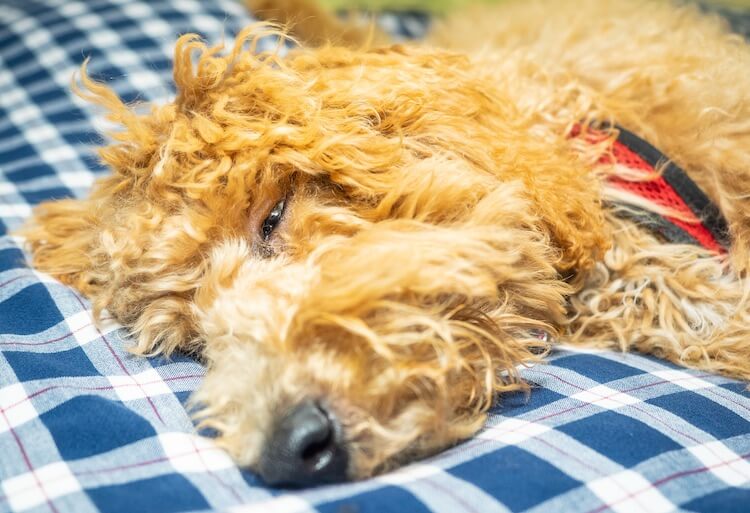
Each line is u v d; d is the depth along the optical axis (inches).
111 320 16.7
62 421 13.7
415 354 13.7
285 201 15.6
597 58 19.9
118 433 13.6
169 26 26.4
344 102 15.9
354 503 12.1
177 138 15.6
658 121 18.3
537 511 12.0
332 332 13.5
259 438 13.1
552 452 13.2
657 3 24.9
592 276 17.3
